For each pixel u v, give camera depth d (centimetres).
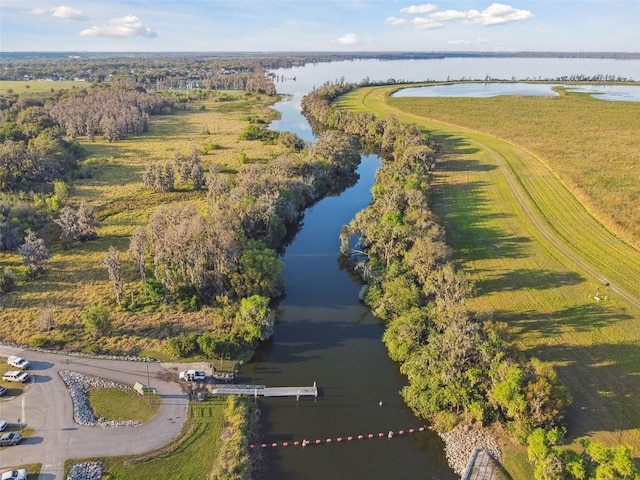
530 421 4797
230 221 8475
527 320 6875
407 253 7981
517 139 18212
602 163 14625
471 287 6919
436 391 5416
